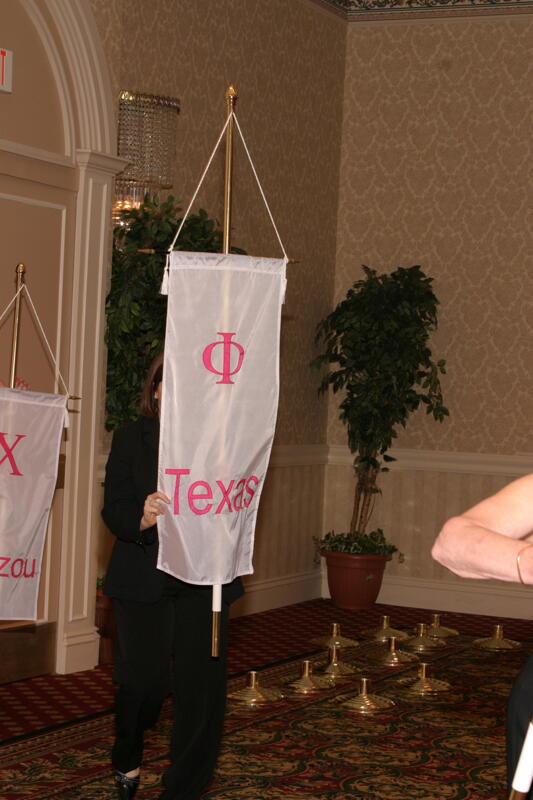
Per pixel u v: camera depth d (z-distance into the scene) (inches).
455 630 337.4
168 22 303.0
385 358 364.2
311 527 390.9
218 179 330.3
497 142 376.5
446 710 239.0
